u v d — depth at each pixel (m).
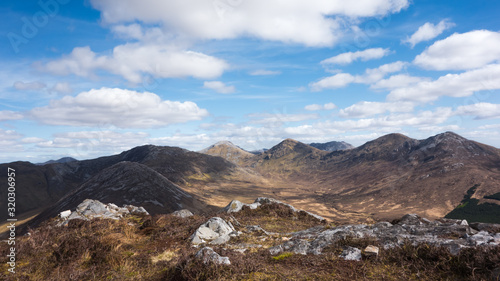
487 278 5.65
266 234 12.75
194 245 10.69
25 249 9.62
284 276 6.82
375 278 6.45
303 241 9.31
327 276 6.71
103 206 17.11
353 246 8.52
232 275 6.88
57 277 7.67
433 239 7.94
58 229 12.48
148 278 7.61
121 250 9.53
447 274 6.20
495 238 7.25
